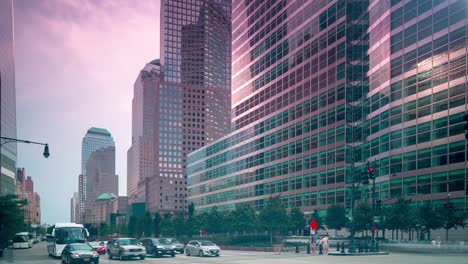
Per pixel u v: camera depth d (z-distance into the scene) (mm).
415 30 59250
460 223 46219
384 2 66375
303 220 65500
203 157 134750
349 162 72000
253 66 107938
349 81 74125
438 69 54875
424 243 47594
